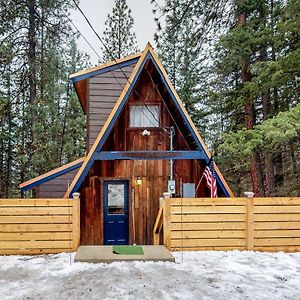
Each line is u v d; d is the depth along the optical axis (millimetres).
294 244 6582
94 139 10109
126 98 9008
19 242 6281
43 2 12430
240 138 9469
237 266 5551
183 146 9727
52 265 5527
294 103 11969
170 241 6473
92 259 5645
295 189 13273
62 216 6398
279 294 4336
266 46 12211
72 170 10359
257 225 6578
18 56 13188
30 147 14383
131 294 4270
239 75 14320
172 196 9375
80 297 4176
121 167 9445
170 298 4152
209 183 8477
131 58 10555
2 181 18781
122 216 9375
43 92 15609
